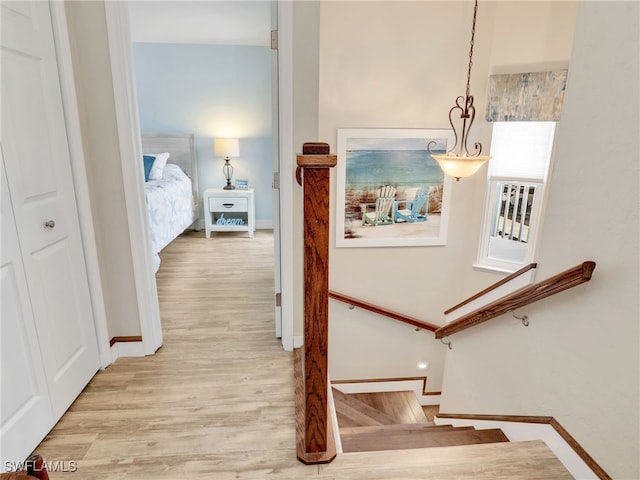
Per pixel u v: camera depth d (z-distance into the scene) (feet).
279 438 5.22
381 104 10.54
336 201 11.10
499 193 11.31
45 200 5.29
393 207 11.30
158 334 7.39
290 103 6.39
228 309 9.45
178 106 17.40
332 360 12.52
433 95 10.62
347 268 11.73
